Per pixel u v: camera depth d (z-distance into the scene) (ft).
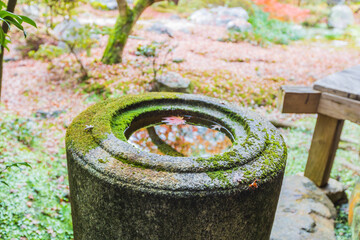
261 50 26.35
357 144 14.38
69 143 5.03
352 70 10.23
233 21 30.48
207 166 4.41
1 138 10.77
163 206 4.08
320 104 9.04
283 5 32.37
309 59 24.98
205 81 17.85
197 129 6.42
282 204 9.02
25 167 9.57
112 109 6.08
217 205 4.14
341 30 34.19
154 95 6.91
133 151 4.69
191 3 38.58
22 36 20.77
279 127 15.48
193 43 25.70
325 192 10.03
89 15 29.66
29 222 7.52
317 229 8.20
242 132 5.80
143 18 31.60
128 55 20.48
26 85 17.40
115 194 4.22
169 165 4.39
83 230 5.04
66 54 20.76
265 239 5.24
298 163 12.44
